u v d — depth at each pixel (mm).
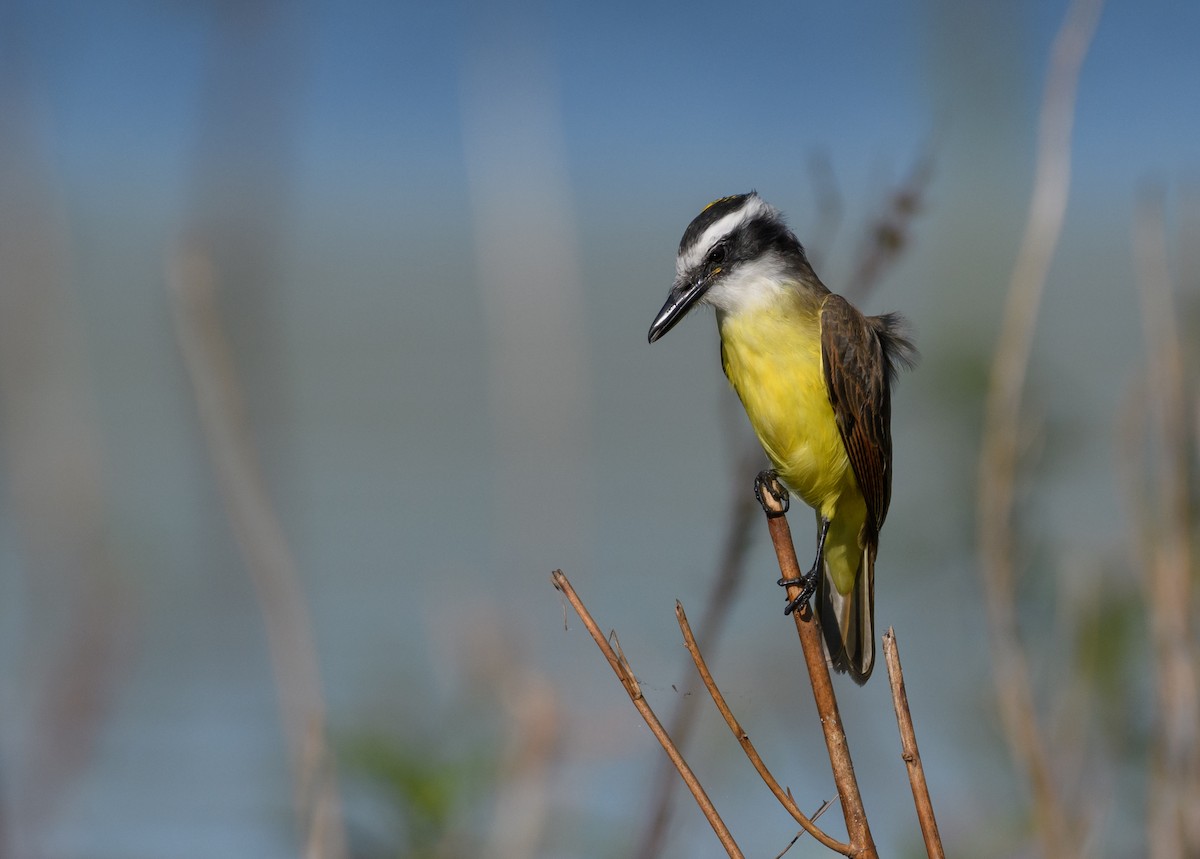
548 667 12070
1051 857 8391
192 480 16375
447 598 13578
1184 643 8695
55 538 13180
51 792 11039
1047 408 10562
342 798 8977
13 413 13555
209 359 9672
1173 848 8555
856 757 11289
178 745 11938
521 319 14398
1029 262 8773
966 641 10781
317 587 14727
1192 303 9445
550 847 9789
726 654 12258
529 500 14383
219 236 13383
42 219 13961
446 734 9766
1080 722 9469
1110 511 11883
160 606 13734
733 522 8586
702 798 5754
